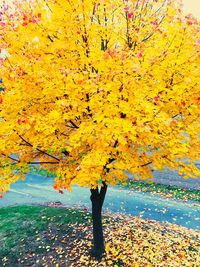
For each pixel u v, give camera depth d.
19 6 6.96
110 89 6.46
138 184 21.20
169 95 6.92
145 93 6.66
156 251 10.41
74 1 6.69
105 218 13.56
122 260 9.80
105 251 10.26
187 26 6.52
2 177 7.73
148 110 6.14
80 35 7.02
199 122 7.36
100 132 6.34
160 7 7.12
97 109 6.65
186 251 10.66
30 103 7.33
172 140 6.64
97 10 7.04
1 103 6.91
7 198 19.97
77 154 7.64
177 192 19.53
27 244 11.56
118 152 7.33
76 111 6.78
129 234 11.70
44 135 7.14
